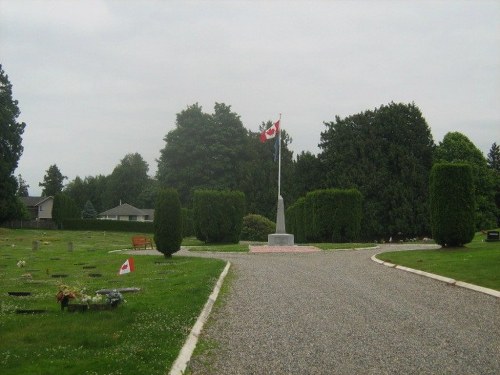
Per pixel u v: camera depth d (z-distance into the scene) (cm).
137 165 11356
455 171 2408
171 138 7712
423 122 5456
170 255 2505
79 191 11650
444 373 697
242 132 7794
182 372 694
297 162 6041
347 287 1460
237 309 1147
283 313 1099
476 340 868
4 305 1120
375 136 5400
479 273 1564
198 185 7406
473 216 2398
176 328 902
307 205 4025
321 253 2723
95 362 688
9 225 6956
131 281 1591
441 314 1080
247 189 6844
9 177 5628
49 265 2252
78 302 1056
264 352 802
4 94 5956
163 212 2472
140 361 701
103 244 4159
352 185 5147
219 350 816
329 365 734
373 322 1006
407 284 1509
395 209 5022
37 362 689
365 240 5156
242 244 3772
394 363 742
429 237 5053
